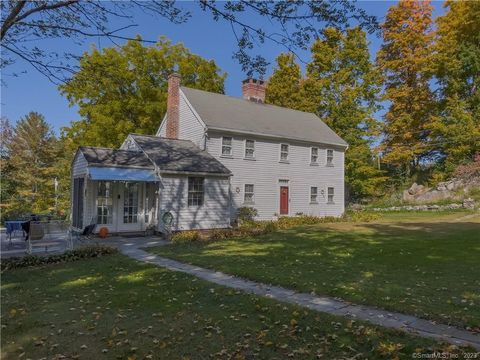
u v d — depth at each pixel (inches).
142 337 199.5
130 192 682.2
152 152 722.2
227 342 191.2
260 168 900.0
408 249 472.4
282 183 943.0
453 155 1206.9
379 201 1289.4
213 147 823.1
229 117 879.7
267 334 199.6
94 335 204.1
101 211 649.6
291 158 962.1
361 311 233.9
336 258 415.8
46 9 243.4
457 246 489.4
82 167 658.8
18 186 1269.7
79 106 1102.4
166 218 632.4
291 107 1288.1
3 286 311.3
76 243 546.9
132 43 1075.9
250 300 256.8
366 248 484.4
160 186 666.2
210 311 238.5
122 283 315.0
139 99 1091.9
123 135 1048.8
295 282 301.4
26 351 186.4
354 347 181.8
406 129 1296.8
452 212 1052.5
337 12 185.6
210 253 452.8
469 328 200.5
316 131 1045.8
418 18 1210.6
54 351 186.1
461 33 1230.3
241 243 542.0
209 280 319.9
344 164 1159.6
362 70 1205.1
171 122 908.0
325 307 242.7
